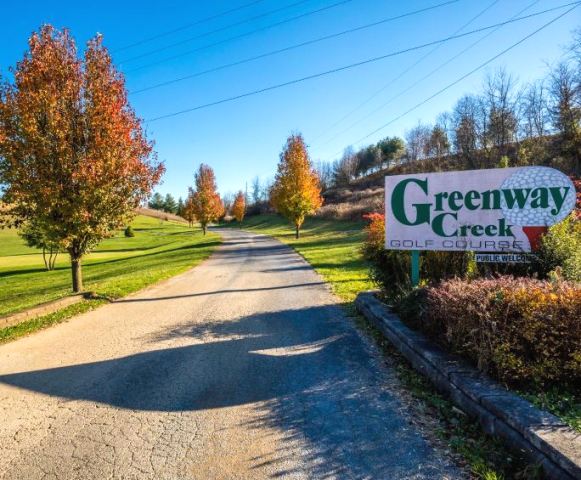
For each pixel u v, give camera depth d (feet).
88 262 90.53
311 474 9.00
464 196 18.89
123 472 9.36
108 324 23.58
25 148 27.53
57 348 19.12
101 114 29.63
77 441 10.80
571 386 10.94
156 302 29.94
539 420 8.88
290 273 42.57
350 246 69.51
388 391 13.10
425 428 10.70
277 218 225.97
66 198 28.84
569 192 17.08
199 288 35.86
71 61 29.91
